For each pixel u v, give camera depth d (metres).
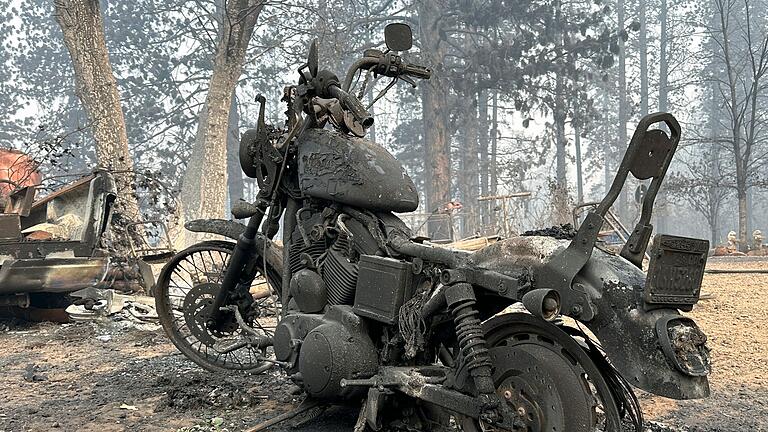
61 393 5.91
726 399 5.52
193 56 39.16
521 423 3.62
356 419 4.93
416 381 4.07
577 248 3.58
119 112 16.42
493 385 3.65
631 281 3.46
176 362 7.07
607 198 3.56
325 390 4.41
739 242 30.52
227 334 6.39
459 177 44.16
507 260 3.83
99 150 16.16
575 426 3.48
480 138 46.28
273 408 5.25
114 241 11.28
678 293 3.43
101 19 16.47
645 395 5.64
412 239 4.55
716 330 8.53
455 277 3.87
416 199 4.72
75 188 10.44
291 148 5.20
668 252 3.36
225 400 5.40
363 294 4.45
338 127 4.88
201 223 6.14
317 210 5.04
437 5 34.22
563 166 47.59
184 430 4.75
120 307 9.64
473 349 3.69
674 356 3.24
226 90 20.67
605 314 3.46
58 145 13.70
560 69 33.50
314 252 4.97
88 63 16.12
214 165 20.48
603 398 3.47
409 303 4.23
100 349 7.98
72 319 9.96
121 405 5.45
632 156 3.53
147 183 13.66
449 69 33.81
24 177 12.52
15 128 43.56
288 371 4.86
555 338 3.70
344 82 5.01
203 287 6.25
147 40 40.44
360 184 4.62
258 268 6.04
